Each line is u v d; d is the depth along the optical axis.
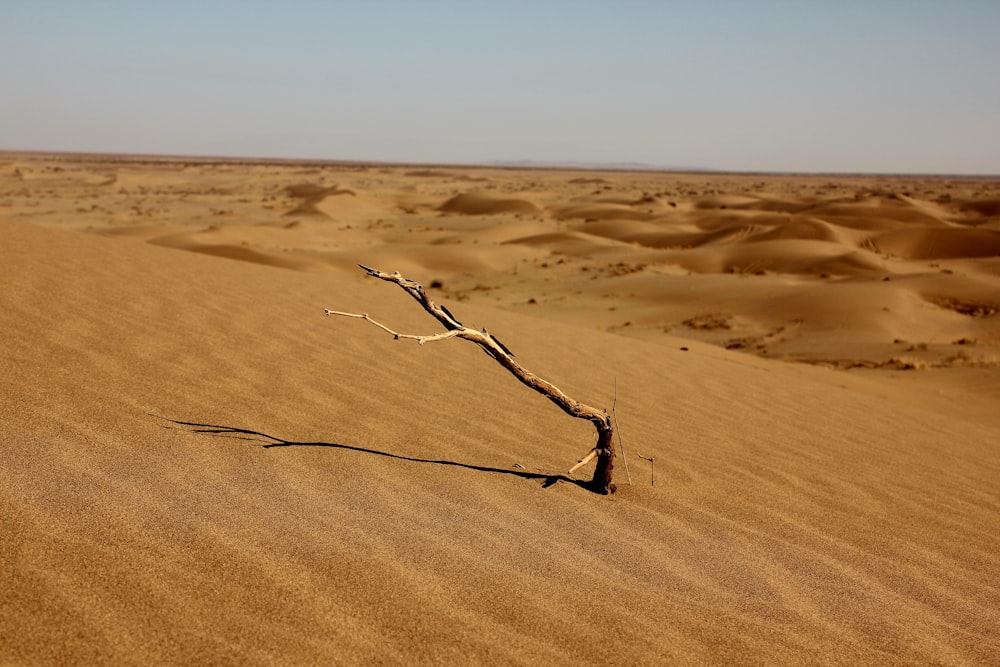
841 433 7.54
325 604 3.01
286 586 3.10
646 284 36.31
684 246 56.44
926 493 5.79
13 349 6.09
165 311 8.30
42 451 4.19
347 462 4.71
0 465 3.92
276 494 4.08
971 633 3.50
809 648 3.18
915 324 27.17
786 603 3.57
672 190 140.75
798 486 5.51
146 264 11.02
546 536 4.02
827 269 40.69
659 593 3.51
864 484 5.79
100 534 3.31
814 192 138.12
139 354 6.53
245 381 6.25
